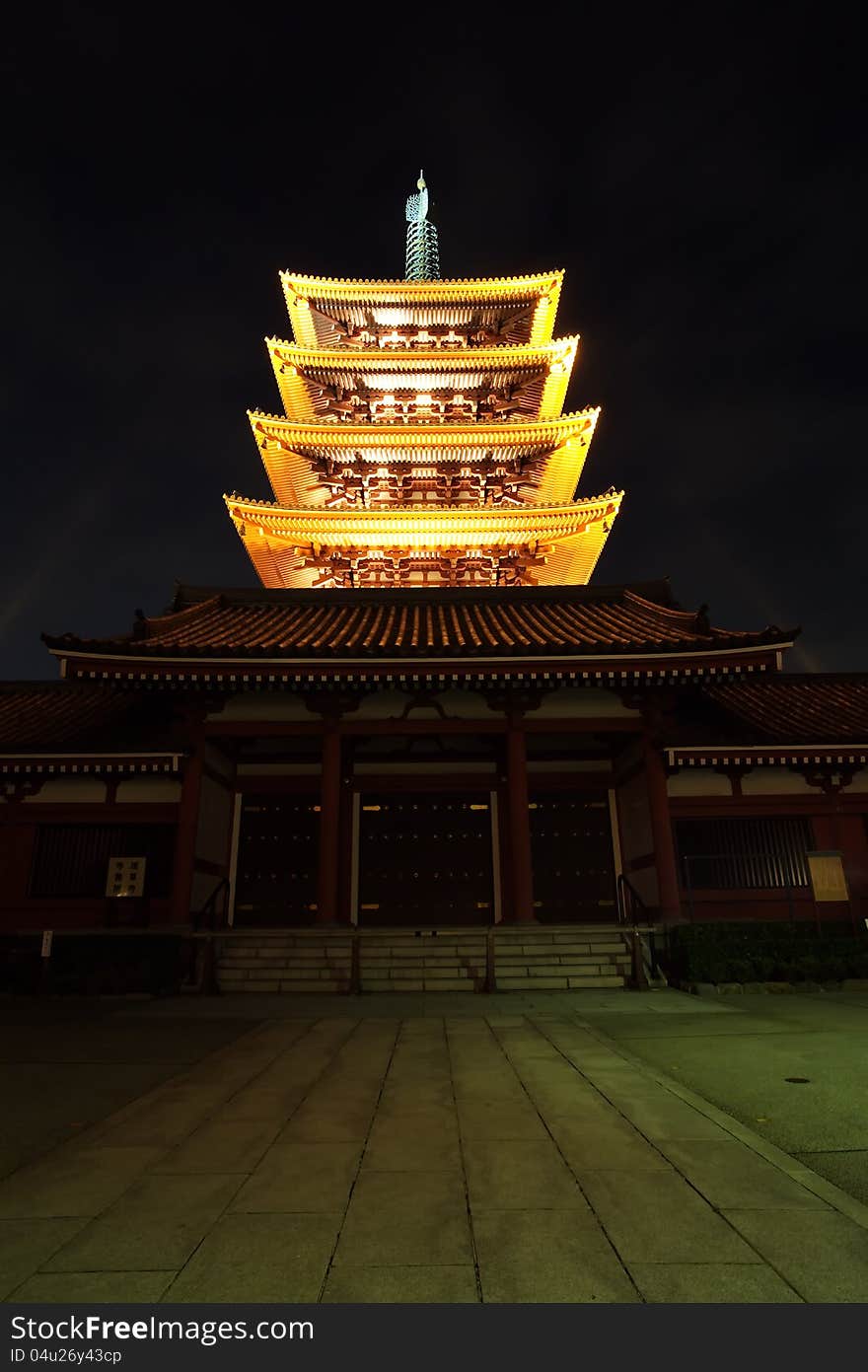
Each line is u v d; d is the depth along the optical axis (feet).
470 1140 19.47
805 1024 36.14
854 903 59.77
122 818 59.82
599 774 69.77
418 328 127.03
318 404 130.00
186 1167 17.79
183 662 57.72
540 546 111.55
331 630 71.20
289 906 66.08
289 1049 31.37
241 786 68.95
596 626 70.79
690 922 54.39
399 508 105.50
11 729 66.54
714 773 61.98
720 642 57.82
